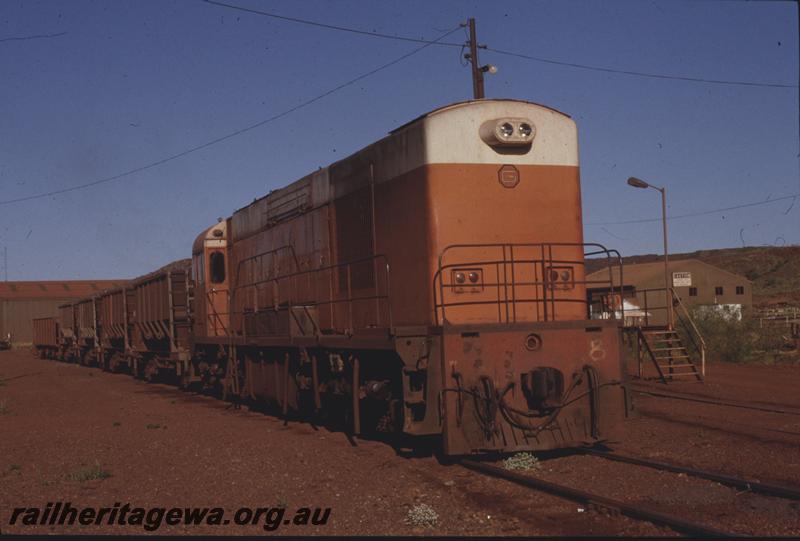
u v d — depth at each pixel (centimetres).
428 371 1025
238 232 1997
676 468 941
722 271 6262
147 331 2806
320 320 1457
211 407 1902
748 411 1486
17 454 1262
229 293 2027
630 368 2525
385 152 1225
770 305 7056
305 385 1463
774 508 775
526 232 1138
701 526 682
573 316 1157
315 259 1486
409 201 1152
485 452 1043
